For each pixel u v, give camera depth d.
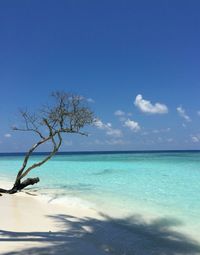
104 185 21.62
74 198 16.66
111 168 37.53
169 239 9.73
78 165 45.12
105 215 12.73
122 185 21.39
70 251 8.40
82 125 20.41
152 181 23.44
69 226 11.01
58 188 20.55
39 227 10.77
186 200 15.62
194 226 11.05
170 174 28.73
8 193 18.92
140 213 13.02
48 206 14.62
